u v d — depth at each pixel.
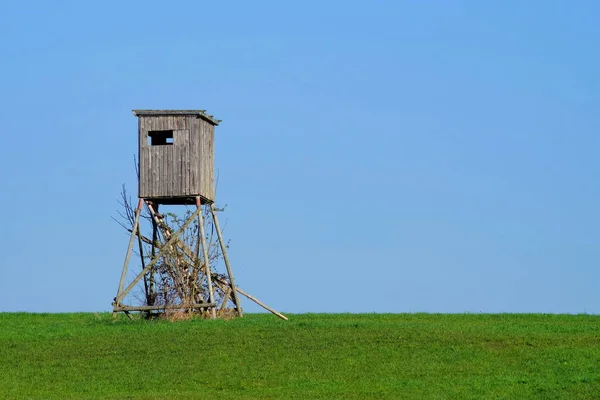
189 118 185.75
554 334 161.25
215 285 187.12
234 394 129.62
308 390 131.00
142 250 186.25
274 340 156.62
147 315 184.50
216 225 188.50
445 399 126.31
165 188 185.38
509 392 129.25
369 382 134.50
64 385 136.25
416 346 151.88
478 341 154.62
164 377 138.75
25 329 174.62
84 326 175.50
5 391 133.12
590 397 126.62
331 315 194.50
